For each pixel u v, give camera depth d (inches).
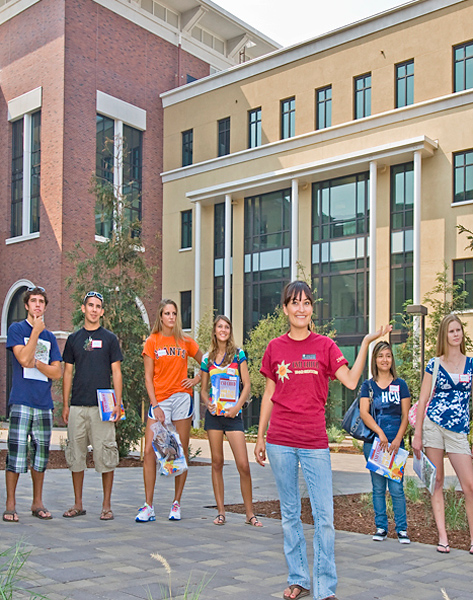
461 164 844.6
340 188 962.7
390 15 906.7
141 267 543.8
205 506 308.7
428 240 858.8
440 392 229.3
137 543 214.7
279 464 162.6
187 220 1172.5
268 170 1029.2
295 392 162.4
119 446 507.2
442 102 851.4
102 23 1133.7
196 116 1163.3
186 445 275.9
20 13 1152.8
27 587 159.9
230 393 263.3
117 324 521.0
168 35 1253.7
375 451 238.8
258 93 1066.1
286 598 157.8
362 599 161.2
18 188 1160.2
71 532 229.8
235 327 1071.6
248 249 1075.3
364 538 240.5
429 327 649.0
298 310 163.2
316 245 982.4
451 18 855.7
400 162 892.0
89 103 1101.7
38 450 259.9
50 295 1051.3
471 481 221.9
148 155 1198.9
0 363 1154.7
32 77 1122.0
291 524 164.2
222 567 187.5
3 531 227.0
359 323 925.2
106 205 566.6
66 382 270.7
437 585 175.2
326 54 977.5
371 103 926.4
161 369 272.2
